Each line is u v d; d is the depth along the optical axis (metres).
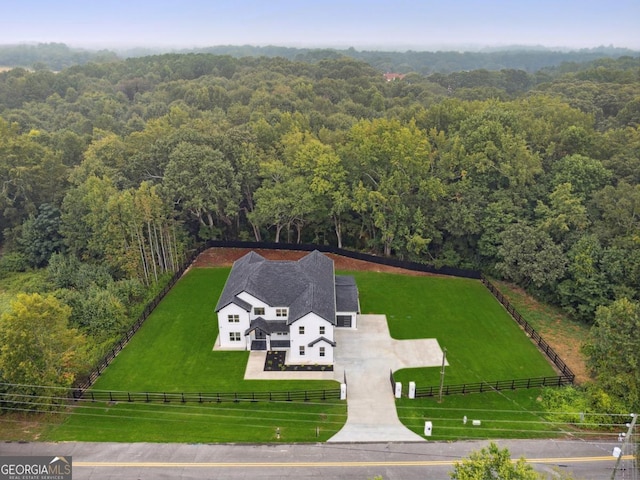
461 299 58.69
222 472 32.88
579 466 33.56
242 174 71.62
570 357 47.72
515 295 60.59
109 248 61.38
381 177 67.06
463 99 130.00
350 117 106.69
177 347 48.44
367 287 61.41
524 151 64.75
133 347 48.47
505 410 39.78
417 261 68.50
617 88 110.62
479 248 65.44
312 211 70.44
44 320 39.50
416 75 190.25
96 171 71.19
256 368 44.94
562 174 64.31
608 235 57.12
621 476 32.62
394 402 40.56
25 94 146.38
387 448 35.34
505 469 24.06
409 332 51.25
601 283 53.28
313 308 44.16
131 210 58.66
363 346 48.56
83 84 160.12
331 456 34.53
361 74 168.00
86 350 46.91
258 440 36.03
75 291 54.69
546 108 81.00
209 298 58.41
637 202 55.03
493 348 48.81
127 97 158.75
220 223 77.88
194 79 170.00
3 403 38.19
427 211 67.62
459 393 41.91
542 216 62.12
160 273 63.62
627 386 38.34
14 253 69.56
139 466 33.31
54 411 38.84
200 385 42.53
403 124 82.69
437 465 33.75
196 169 67.69
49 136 89.81
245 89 132.12
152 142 78.56
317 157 70.38
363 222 72.56
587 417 38.03
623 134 72.75
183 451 34.81
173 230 65.94
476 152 66.62
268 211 67.69
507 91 174.50
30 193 74.81
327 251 71.88
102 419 38.28
